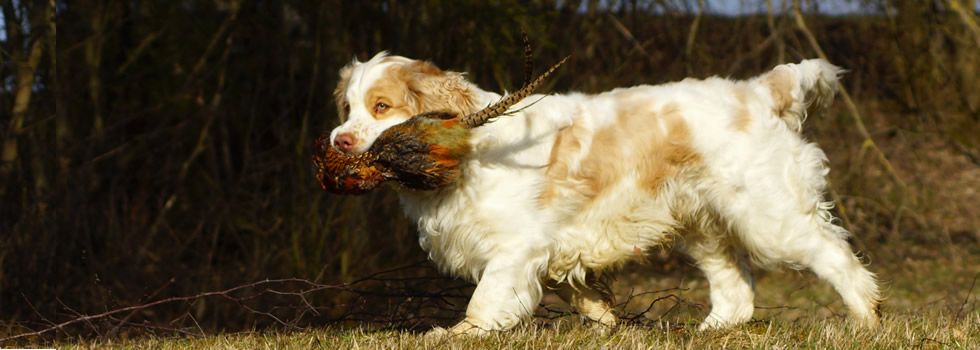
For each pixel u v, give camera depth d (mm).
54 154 6594
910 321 4859
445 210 4402
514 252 4328
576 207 4516
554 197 4449
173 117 11648
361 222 9375
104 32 11133
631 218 4645
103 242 9828
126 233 9992
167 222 10227
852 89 12328
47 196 6504
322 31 9680
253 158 11352
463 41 10000
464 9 9773
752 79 4906
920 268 10961
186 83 10750
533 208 4367
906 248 11492
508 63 10367
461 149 4055
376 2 10742
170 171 11414
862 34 12289
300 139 9703
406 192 4445
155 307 8883
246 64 11523
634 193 4609
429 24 9820
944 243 11188
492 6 9797
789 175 4621
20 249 6293
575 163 4496
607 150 4562
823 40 11477
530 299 4383
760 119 4652
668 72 11297
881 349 3986
